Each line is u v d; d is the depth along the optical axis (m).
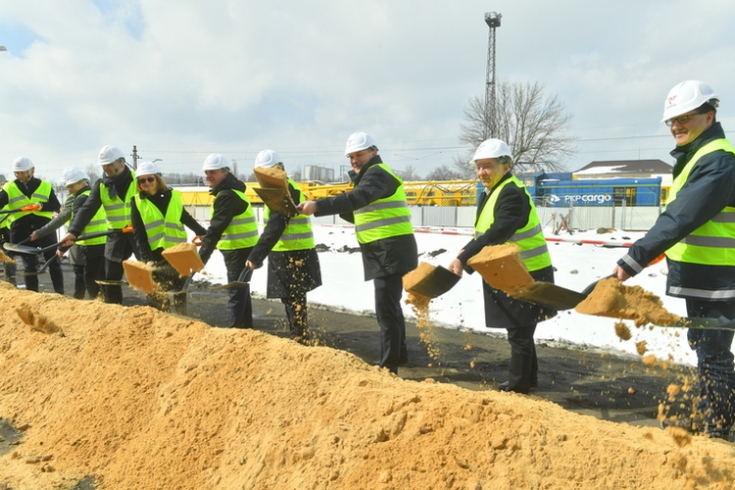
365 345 5.56
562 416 2.63
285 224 4.80
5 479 2.98
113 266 6.20
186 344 3.77
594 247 13.50
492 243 3.61
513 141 34.50
